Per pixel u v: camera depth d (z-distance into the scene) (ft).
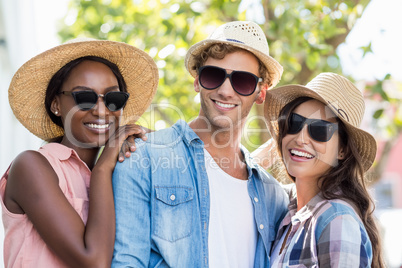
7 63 17.61
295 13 17.11
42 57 8.01
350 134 8.67
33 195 7.39
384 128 23.47
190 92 22.59
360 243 7.72
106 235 7.37
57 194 7.47
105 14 23.48
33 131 8.93
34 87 8.39
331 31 17.89
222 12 19.29
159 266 7.88
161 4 20.65
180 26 20.08
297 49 17.28
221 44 8.63
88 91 8.04
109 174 7.89
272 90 9.11
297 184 9.04
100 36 25.03
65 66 8.23
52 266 7.41
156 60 20.86
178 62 20.77
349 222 7.86
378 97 21.77
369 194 8.62
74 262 7.18
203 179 8.48
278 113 9.54
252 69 8.80
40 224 7.31
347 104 8.67
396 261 26.35
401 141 57.98
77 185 7.98
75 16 25.85
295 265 8.26
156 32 21.34
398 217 31.45
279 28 17.24
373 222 8.57
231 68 8.61
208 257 8.15
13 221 7.54
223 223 8.47
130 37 22.31
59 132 9.12
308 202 8.68
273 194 9.46
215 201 8.53
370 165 8.93
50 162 7.81
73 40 8.57
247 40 8.71
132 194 7.91
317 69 19.75
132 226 7.77
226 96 8.58
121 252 7.58
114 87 8.41
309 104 8.69
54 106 8.46
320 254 7.91
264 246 8.73
